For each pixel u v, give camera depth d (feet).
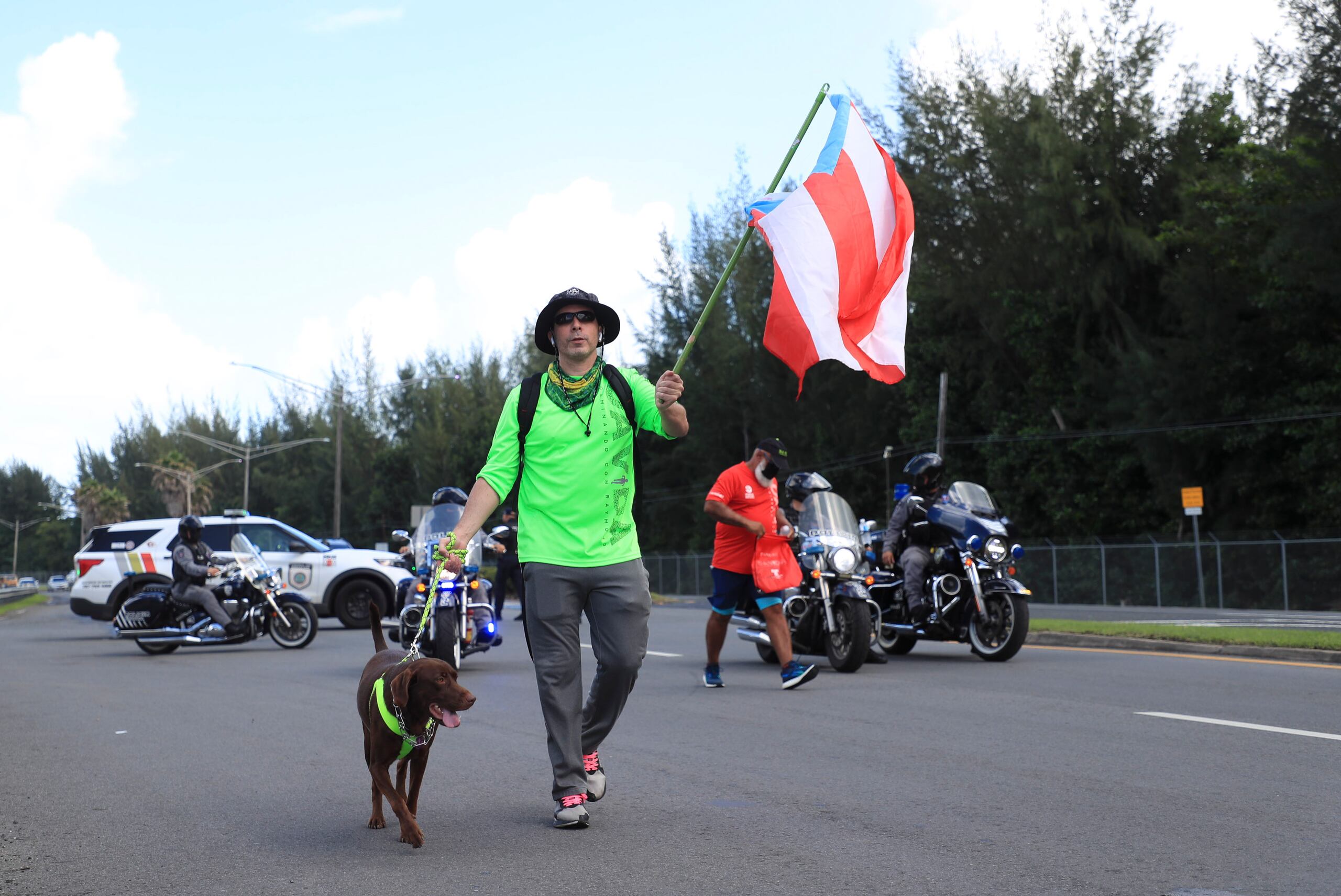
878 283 26.86
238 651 62.69
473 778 25.48
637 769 25.85
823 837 19.56
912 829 20.04
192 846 20.04
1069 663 45.50
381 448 328.49
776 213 26.05
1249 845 18.62
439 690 18.75
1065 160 139.33
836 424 197.26
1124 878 16.92
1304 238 113.60
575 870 17.78
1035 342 148.66
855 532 46.26
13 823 22.04
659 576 200.23
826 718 32.65
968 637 47.60
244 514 80.84
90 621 107.65
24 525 548.31
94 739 32.19
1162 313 139.54
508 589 76.84
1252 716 31.07
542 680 20.54
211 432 407.03
